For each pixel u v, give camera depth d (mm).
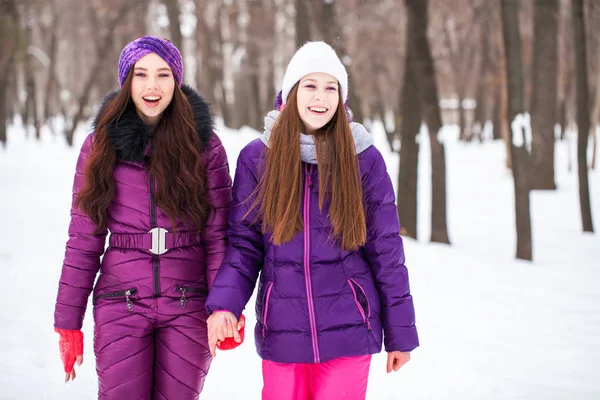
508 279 7309
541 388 4094
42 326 5000
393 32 28594
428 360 4590
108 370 2678
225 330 2609
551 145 16719
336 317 2635
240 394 3949
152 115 2748
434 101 9359
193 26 32688
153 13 31891
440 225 9641
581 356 4738
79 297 2766
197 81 32812
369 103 36438
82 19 36594
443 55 33719
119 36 32438
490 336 5188
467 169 22781
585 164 11047
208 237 2824
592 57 24469
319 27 11797
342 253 2668
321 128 2752
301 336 2625
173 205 2674
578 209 14133
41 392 3789
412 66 9547
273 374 2711
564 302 6352
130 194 2695
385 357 4707
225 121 33188
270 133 2734
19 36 21391
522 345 4980
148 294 2689
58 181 14594
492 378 4262
